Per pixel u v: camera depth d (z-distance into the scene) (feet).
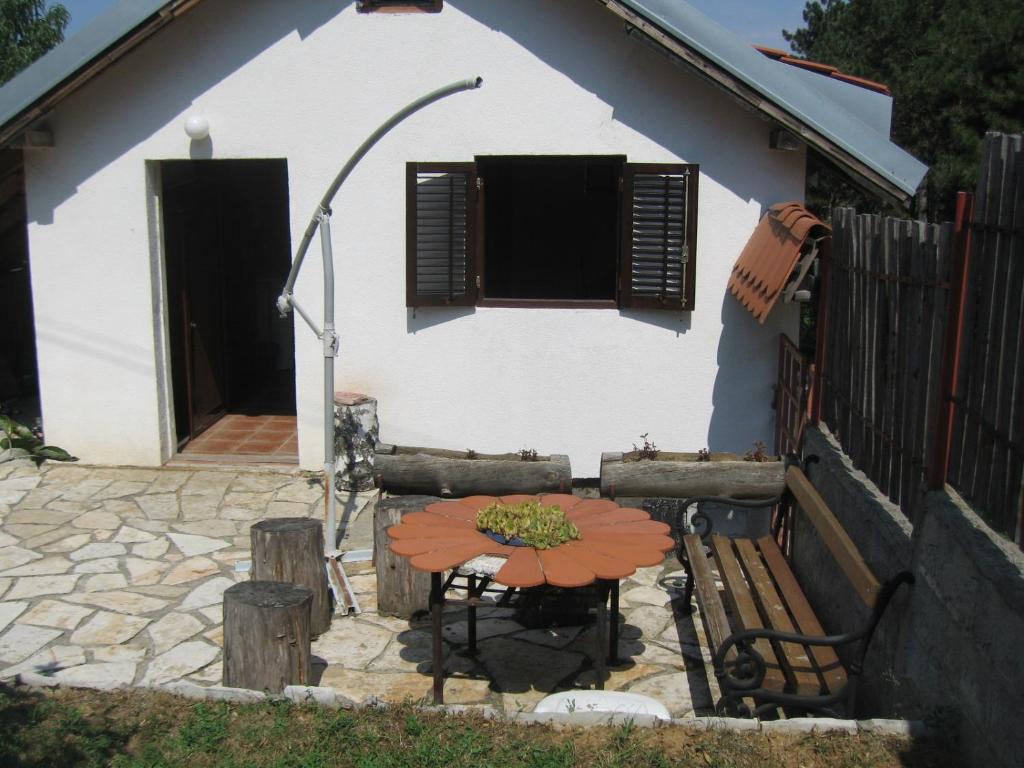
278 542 19.20
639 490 22.16
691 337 27.32
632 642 19.67
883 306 17.30
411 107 19.66
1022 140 12.21
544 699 16.01
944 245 14.28
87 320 29.01
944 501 13.99
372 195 27.68
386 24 26.96
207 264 33.91
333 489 22.47
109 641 19.31
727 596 18.37
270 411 36.11
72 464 29.71
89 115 27.94
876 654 16.24
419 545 16.65
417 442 28.63
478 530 17.44
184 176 31.81
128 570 22.70
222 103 27.66
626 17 24.50
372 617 20.65
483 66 26.86
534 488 23.52
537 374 27.91
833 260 20.81
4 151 28.73
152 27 25.64
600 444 28.04
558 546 16.76
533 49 26.63
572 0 26.32
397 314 28.09
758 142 26.27
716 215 26.73
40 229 28.66
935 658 13.88
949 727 13.32
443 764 14.20
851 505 17.74
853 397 19.13
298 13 27.07
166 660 18.57
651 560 16.24
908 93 52.31
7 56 55.31
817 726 14.46
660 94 26.40
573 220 40.91
